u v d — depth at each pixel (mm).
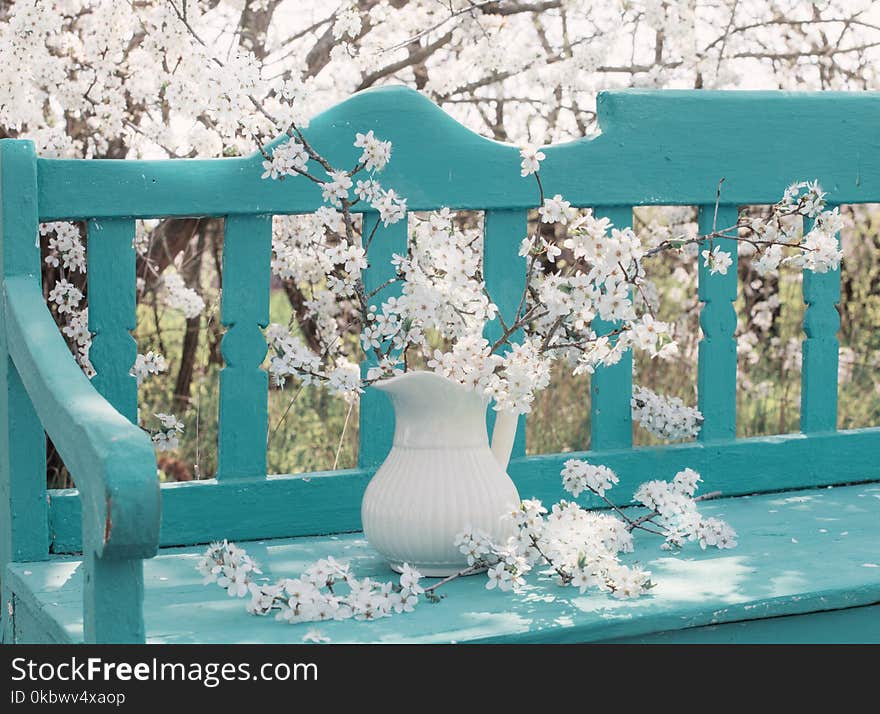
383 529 1601
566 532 1530
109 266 1827
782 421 3820
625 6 3082
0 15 2857
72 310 2596
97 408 1176
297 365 1602
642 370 3656
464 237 1673
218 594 1583
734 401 2168
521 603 1482
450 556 1586
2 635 1784
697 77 3254
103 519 1039
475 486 1582
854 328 4383
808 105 2168
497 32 2984
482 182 1966
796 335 4305
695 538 1733
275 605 1465
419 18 2967
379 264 1928
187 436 3609
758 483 2170
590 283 1502
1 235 1740
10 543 1756
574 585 1561
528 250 1583
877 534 1846
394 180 1916
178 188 1825
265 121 1698
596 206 2053
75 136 2875
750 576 1590
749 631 1492
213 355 3793
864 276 4387
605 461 2068
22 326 1548
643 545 1797
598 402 2084
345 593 1557
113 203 1798
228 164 1850
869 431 2258
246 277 1885
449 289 1573
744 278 4137
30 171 1743
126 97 2885
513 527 1569
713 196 2111
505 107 3225
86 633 1120
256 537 1902
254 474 1911
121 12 2674
